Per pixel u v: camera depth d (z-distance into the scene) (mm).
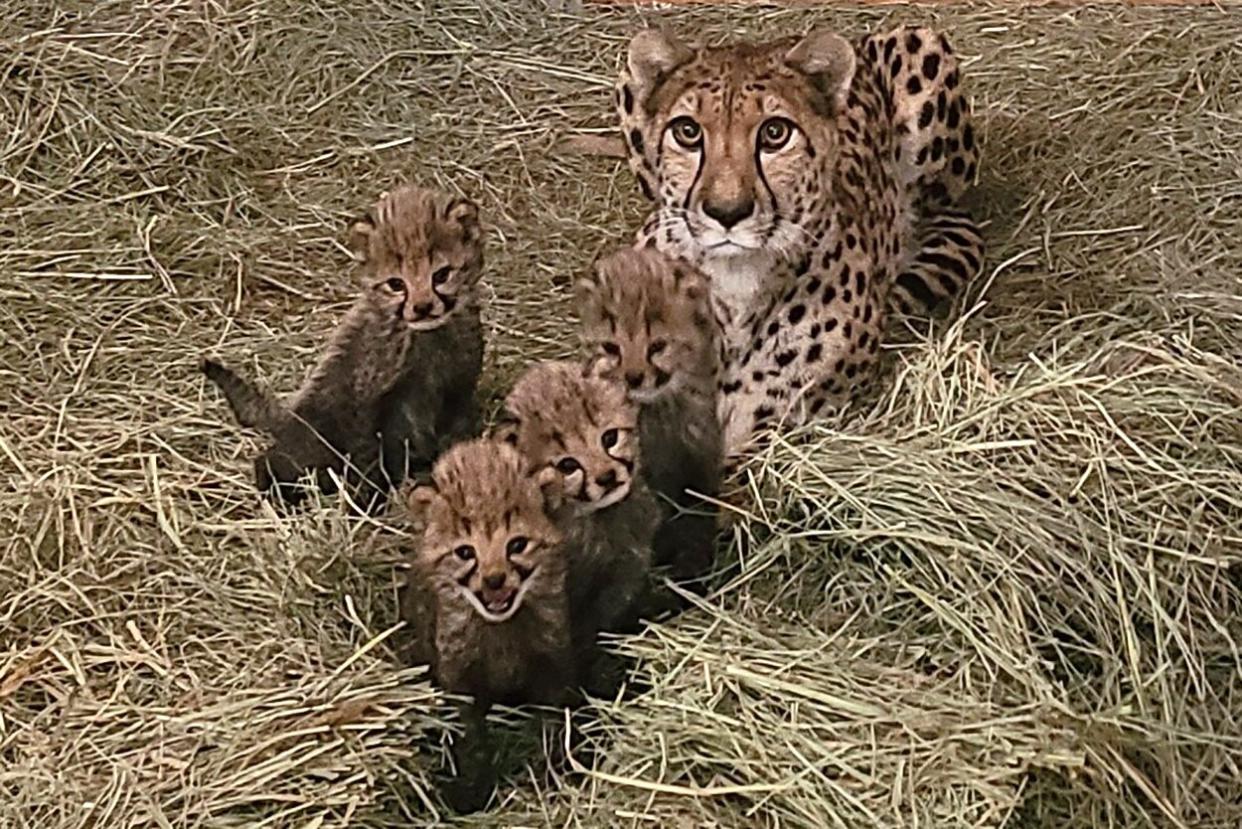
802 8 11602
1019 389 6785
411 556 6125
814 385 7223
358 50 10398
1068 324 7691
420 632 5840
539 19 11258
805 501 6449
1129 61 10281
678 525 6422
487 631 5625
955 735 5551
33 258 8484
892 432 6906
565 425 5812
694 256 7012
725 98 6758
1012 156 9602
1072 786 5539
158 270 8500
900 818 5344
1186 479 6457
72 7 10117
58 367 7785
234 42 10164
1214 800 5738
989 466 6539
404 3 10875
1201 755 5820
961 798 5395
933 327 7977
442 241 6770
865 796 5438
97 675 6102
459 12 11000
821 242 7125
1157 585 6172
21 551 6613
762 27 11375
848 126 7809
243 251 8742
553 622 5707
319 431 6973
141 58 9797
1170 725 5707
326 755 5578
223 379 6824
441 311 6770
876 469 6469
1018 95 10156
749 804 5555
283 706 5766
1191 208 8844
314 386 7035
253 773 5512
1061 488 6410
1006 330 7953
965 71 10461
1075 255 8602
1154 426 6727
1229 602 6285
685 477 6469
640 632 6188
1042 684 5699
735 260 6984
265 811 5445
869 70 8469
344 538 6648
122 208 8977
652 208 8523
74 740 5770
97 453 7129
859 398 7410
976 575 6027
